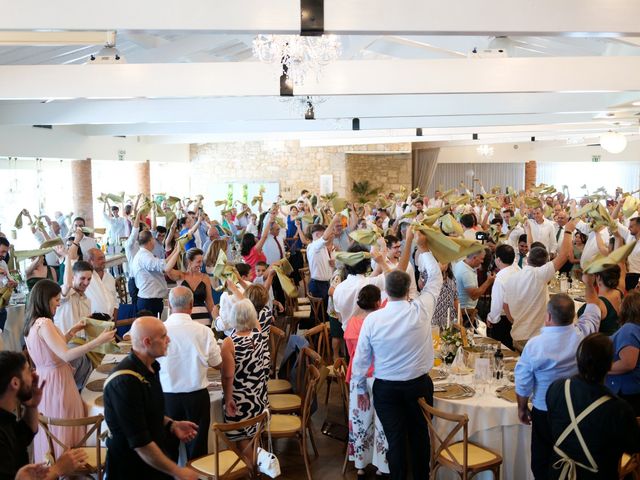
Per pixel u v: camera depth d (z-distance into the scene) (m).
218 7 3.51
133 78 5.57
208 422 3.83
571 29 3.58
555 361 3.19
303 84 5.56
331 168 18.67
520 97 7.24
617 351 3.39
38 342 3.71
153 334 2.70
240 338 4.06
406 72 5.55
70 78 5.59
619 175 21.73
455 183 21.98
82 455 2.38
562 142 20.12
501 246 5.12
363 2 3.53
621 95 6.96
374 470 4.35
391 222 10.59
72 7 3.52
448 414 3.44
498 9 3.57
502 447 3.75
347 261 4.68
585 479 2.65
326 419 5.32
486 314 7.01
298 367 4.82
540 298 4.91
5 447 2.24
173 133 11.02
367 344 3.68
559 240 8.57
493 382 4.13
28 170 12.94
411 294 5.24
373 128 9.23
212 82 5.55
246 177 18.97
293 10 3.52
